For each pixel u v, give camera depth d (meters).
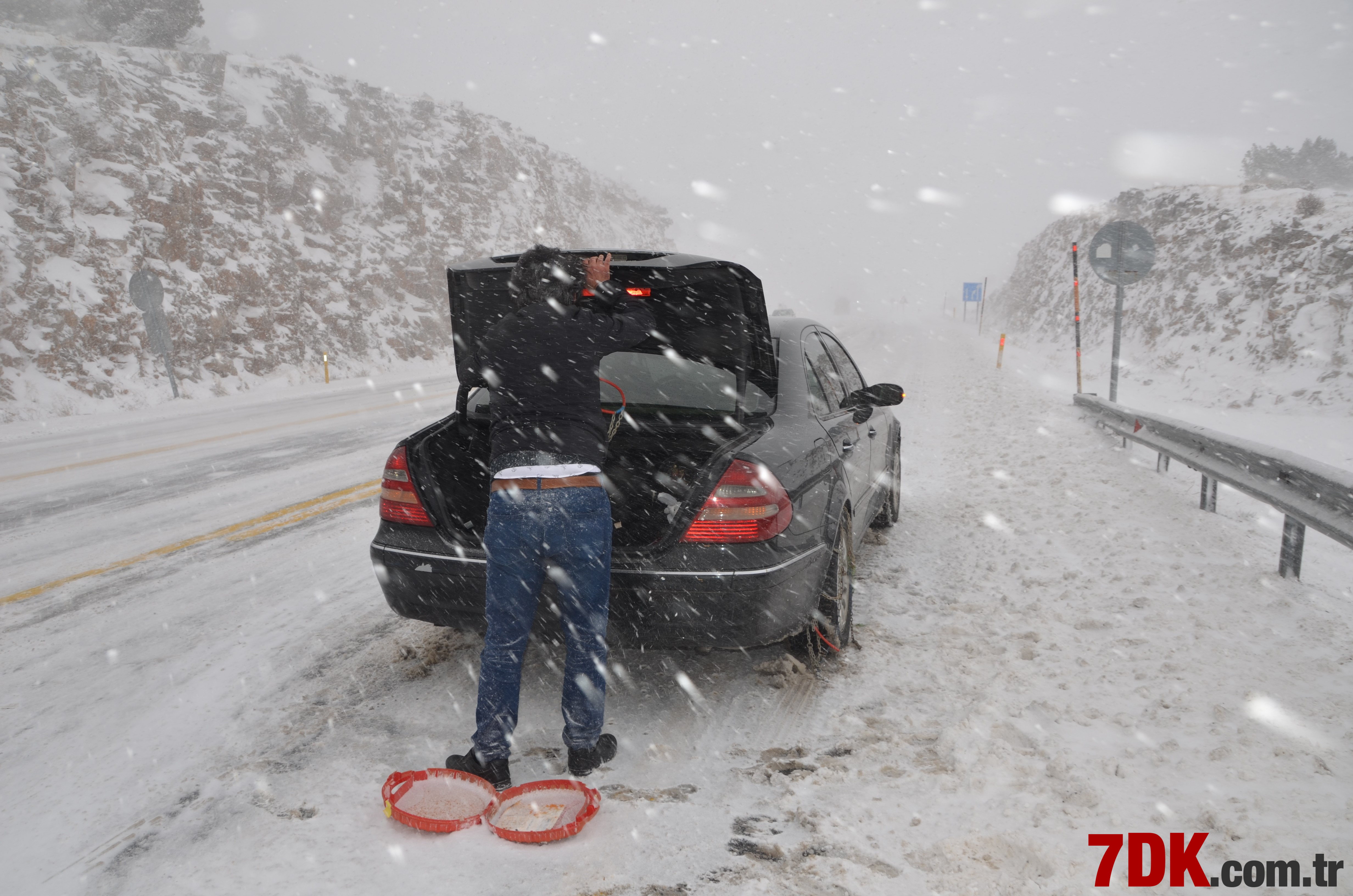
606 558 2.68
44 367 15.66
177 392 17.17
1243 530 5.73
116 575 5.21
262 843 2.43
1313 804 2.53
